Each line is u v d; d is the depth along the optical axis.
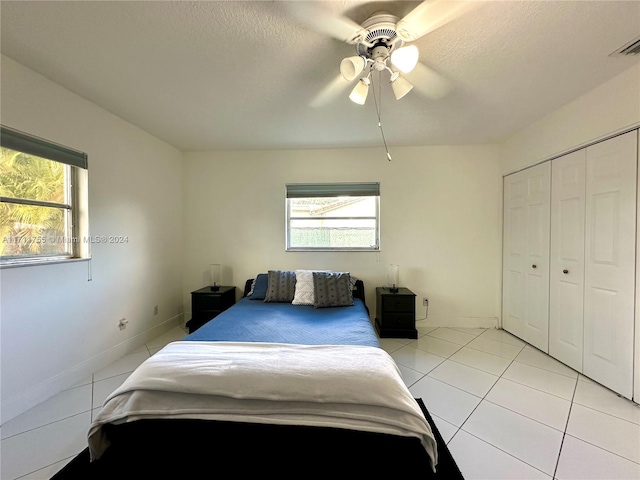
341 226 3.62
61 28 1.44
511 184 3.10
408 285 3.46
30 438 1.53
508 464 1.35
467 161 3.36
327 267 3.54
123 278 2.63
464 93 2.12
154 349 2.77
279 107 2.35
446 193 3.39
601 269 2.04
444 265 3.42
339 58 1.69
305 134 2.99
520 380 2.14
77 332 2.15
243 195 3.60
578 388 2.02
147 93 2.12
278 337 1.90
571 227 2.30
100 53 1.65
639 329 1.79
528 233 2.83
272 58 1.70
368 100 2.22
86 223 2.24
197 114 2.49
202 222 3.63
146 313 2.96
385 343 2.89
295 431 1.17
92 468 1.21
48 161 2.01
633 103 1.79
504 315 3.27
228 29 1.45
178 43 1.56
